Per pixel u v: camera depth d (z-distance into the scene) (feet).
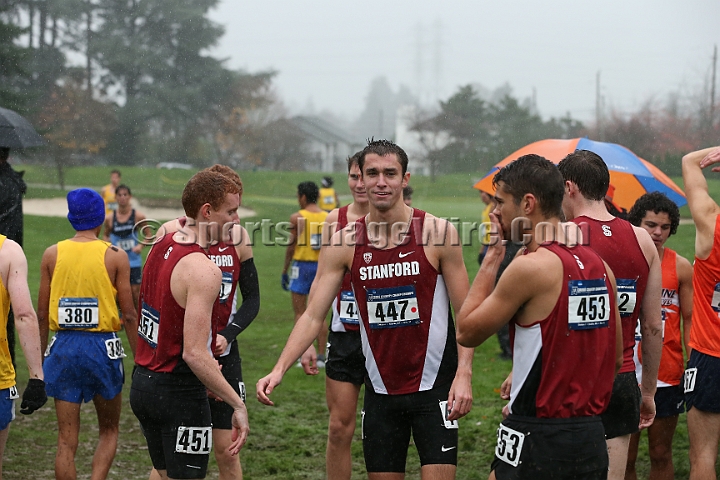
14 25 141.59
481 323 12.16
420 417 16.12
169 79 171.94
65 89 158.61
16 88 143.95
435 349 16.02
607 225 15.42
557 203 12.23
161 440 15.79
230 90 177.78
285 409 28.71
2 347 15.99
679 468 22.12
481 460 23.03
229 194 15.43
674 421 19.36
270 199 143.54
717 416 17.51
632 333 15.56
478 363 36.06
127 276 19.72
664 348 19.08
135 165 168.76
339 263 16.24
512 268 11.86
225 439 18.61
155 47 172.14
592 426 12.09
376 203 15.47
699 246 17.48
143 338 15.64
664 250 19.27
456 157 171.94
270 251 81.97
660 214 18.63
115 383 19.53
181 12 171.22
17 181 23.39
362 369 19.10
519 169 12.24
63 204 122.83
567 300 11.85
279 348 39.70
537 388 12.03
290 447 24.43
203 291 14.52
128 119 165.37
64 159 152.25
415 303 15.87
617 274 15.21
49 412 27.63
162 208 129.70
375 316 15.99
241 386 19.34
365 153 15.65
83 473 21.42
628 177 24.18
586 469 11.96
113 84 169.48
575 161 15.65
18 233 23.20
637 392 15.64
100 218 19.86
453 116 176.86
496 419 26.86
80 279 19.08
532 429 12.07
